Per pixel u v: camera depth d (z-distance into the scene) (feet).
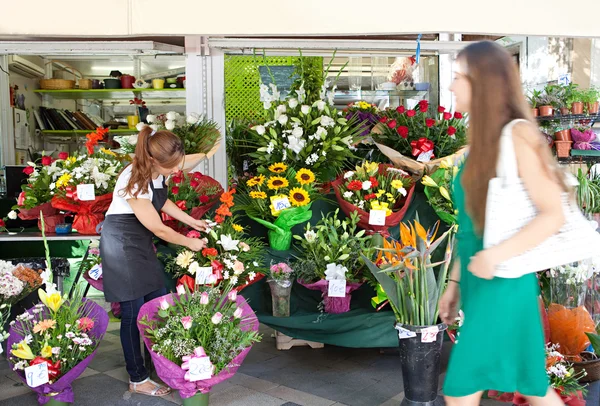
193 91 14.43
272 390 10.18
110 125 23.67
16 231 13.14
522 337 5.79
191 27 8.68
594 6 8.93
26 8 8.63
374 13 8.79
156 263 10.06
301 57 13.50
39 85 24.18
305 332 11.02
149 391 9.94
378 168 12.35
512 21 8.84
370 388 10.27
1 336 9.10
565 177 5.54
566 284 10.75
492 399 9.53
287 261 11.54
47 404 9.04
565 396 8.85
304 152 12.42
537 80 25.05
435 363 8.86
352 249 11.03
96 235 11.70
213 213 12.01
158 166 9.43
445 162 11.76
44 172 12.38
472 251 6.02
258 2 8.70
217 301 9.81
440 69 15.51
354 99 17.83
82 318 9.32
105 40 13.26
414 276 8.70
